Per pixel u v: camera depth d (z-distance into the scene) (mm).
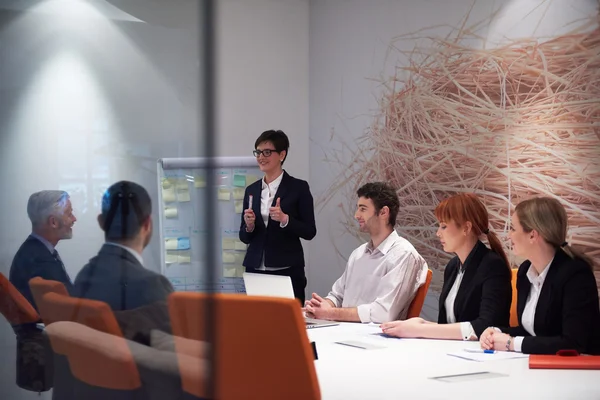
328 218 5797
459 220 2711
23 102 1229
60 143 1168
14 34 1223
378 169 5332
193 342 807
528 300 2447
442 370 1929
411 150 5047
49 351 1190
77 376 1122
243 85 5625
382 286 3004
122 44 1024
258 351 1516
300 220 4359
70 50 1152
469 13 4609
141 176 990
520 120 4281
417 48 5000
